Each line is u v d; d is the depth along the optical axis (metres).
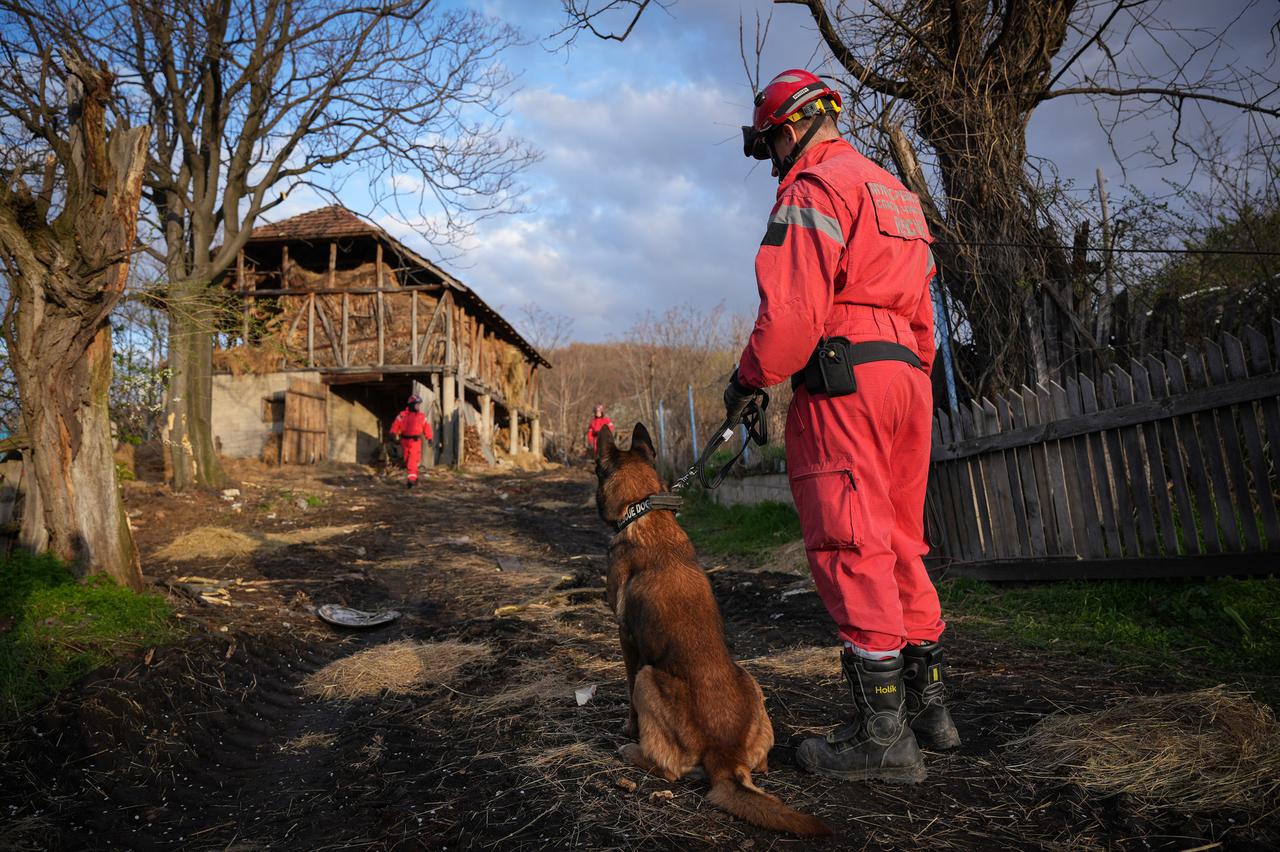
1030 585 4.92
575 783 2.40
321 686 3.88
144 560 7.34
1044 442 4.85
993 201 5.52
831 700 3.15
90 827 2.33
